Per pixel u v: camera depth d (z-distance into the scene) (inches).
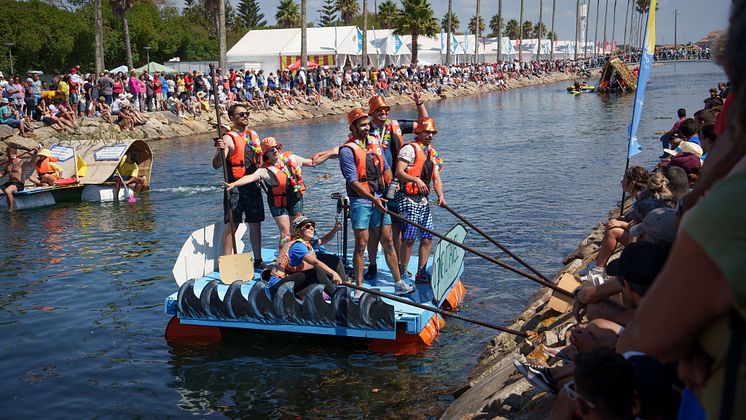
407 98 1905.8
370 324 271.3
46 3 2251.5
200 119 1253.7
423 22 2448.3
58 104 1045.8
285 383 257.8
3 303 352.2
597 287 179.6
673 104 1476.4
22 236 495.5
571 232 466.0
